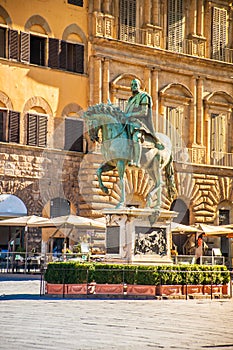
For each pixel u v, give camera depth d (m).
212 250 65.38
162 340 22.41
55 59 64.88
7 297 35.47
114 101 67.75
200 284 37.03
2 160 61.16
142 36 70.19
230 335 23.77
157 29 71.00
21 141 62.62
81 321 26.48
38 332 23.45
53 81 64.62
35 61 64.38
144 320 27.22
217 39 76.12
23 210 61.88
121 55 68.56
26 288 41.62
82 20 66.69
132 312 29.66
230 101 77.06
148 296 35.47
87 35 67.00
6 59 62.03
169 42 72.12
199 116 74.25
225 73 76.38
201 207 73.25
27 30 63.41
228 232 63.03
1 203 60.78
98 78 66.94
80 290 35.50
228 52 76.88
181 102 73.06
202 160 73.81
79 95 66.12
